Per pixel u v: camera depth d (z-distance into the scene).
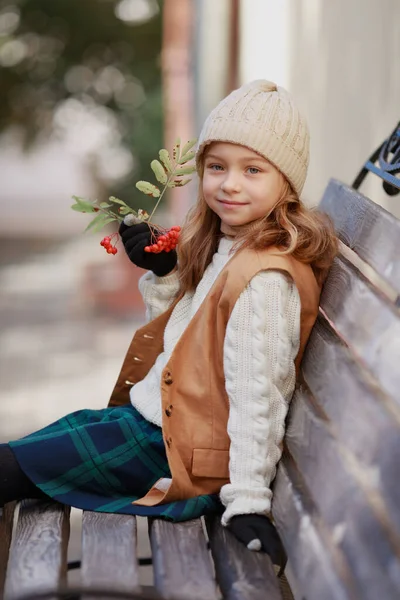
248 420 2.29
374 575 1.68
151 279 2.84
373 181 3.62
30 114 20.83
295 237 2.43
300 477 2.18
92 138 19.92
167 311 2.75
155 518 2.34
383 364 1.97
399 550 1.65
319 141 4.42
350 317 2.26
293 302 2.40
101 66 20.08
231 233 2.63
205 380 2.43
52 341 10.12
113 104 19.84
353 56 3.86
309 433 2.19
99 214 2.69
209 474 2.38
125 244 2.73
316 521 1.98
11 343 10.02
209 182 2.56
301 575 1.95
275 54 5.36
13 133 21.39
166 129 11.48
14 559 2.15
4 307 12.33
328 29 4.24
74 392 7.78
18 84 20.45
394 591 1.60
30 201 30.05
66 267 16.19
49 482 2.41
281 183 2.53
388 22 3.40
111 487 2.45
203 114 7.44
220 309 2.40
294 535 2.05
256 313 2.34
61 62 20.17
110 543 2.20
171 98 10.74
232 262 2.44
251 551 2.14
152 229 2.76
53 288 13.88
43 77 20.36
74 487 2.43
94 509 2.38
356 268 2.45
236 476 2.27
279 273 2.39
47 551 2.19
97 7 19.55
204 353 2.44
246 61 6.42
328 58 4.23
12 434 6.53
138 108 16.72
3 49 20.03
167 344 2.70
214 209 2.58
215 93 7.27
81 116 20.58
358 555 1.75
